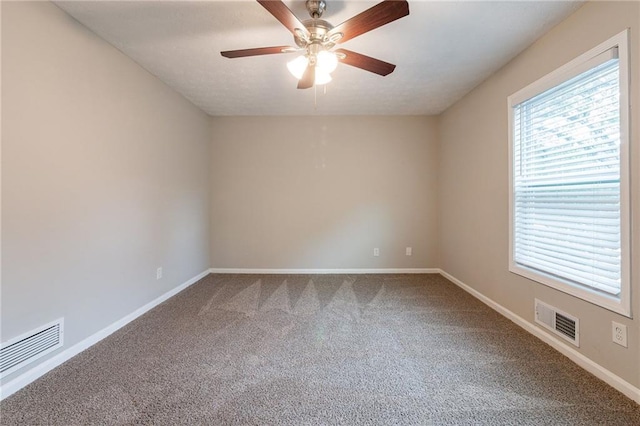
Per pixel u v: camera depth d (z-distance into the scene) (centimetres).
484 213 276
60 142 173
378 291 313
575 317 174
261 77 265
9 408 135
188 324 230
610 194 155
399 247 392
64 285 176
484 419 130
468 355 183
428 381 157
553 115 193
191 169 337
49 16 165
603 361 156
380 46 212
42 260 163
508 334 212
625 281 144
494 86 256
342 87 289
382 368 170
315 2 163
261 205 389
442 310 259
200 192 360
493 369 168
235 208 389
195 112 345
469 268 307
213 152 387
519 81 222
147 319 239
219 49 217
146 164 254
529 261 216
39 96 161
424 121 386
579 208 174
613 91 153
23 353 153
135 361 176
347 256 391
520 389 150
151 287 263
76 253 185
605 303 154
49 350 167
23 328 153
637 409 135
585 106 169
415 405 139
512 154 231
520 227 227
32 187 158
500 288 252
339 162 387
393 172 388
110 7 170
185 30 193
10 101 147
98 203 202
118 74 219
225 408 137
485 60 233
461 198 323
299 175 388
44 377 159
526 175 220
